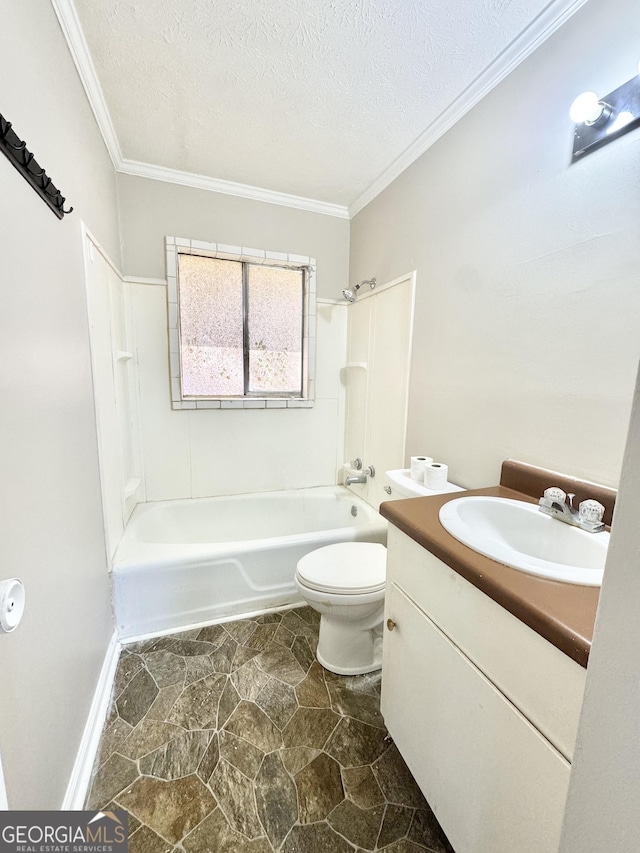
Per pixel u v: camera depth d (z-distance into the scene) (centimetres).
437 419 167
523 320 121
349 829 95
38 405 86
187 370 233
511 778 66
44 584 86
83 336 124
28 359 81
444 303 160
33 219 85
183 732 120
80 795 98
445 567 83
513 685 66
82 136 130
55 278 99
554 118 108
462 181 147
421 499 113
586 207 100
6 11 76
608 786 40
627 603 38
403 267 190
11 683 69
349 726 124
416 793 104
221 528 241
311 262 244
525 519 104
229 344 241
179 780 105
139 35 117
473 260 142
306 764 111
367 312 231
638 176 87
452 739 82
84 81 130
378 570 144
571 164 103
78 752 104
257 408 248
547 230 112
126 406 208
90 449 130
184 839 92
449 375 158
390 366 206
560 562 94
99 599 137
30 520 80
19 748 71
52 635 90
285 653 157
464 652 78
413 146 173
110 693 135
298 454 263
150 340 216
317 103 148
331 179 208
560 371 109
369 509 231
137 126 164
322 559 153
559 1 102
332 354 262
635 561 37
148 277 210
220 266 233
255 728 122
